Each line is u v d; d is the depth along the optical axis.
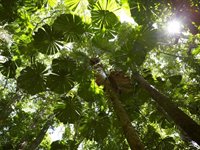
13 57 5.81
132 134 2.86
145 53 5.07
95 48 5.27
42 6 5.61
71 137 10.45
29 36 5.71
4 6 5.06
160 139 5.66
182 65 8.12
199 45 5.53
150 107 6.61
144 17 4.36
